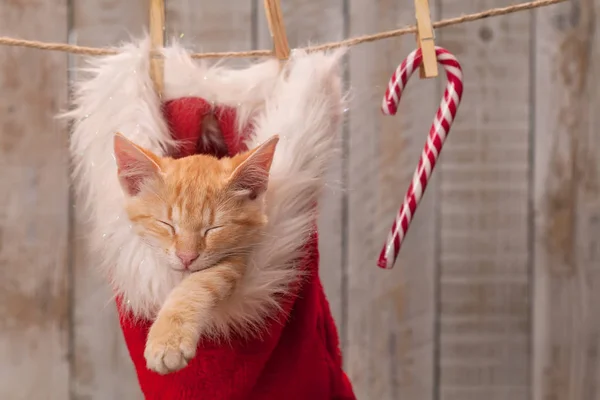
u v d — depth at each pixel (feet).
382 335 3.32
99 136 2.67
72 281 3.30
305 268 2.69
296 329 2.69
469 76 3.27
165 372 2.39
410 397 3.34
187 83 2.72
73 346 3.32
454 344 3.33
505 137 3.29
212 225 2.56
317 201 2.72
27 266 3.29
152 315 2.62
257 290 2.60
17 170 3.27
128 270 2.61
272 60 2.75
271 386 2.67
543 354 3.34
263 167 2.56
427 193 3.30
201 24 3.25
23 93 3.26
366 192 3.29
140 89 2.67
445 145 3.29
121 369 3.33
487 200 3.30
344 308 3.31
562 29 3.26
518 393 3.34
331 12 3.25
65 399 3.32
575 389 3.34
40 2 3.24
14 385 3.31
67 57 3.26
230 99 2.72
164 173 2.57
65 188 3.28
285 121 2.66
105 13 3.25
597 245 3.32
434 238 3.31
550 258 3.32
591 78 3.27
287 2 3.25
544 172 3.29
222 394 2.61
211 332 2.60
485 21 3.26
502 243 3.31
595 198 3.30
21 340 3.31
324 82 2.70
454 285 3.32
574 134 3.29
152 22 2.72
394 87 2.58
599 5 3.26
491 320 3.33
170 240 2.56
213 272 2.56
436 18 3.25
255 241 2.61
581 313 3.33
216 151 2.77
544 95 3.28
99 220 2.65
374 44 3.25
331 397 2.79
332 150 2.73
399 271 3.31
